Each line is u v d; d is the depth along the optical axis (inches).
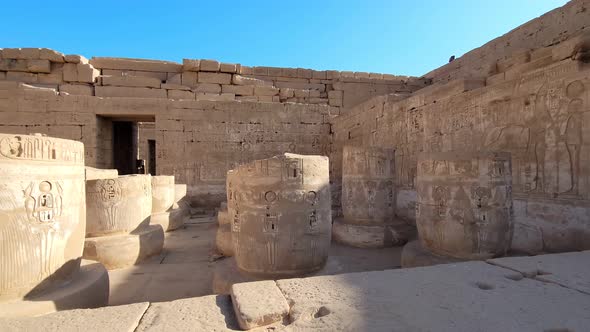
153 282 182.1
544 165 194.5
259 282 98.2
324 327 73.0
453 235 168.6
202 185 476.4
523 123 209.0
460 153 168.6
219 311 84.2
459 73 497.7
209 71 536.7
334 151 518.9
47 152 114.6
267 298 86.2
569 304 82.6
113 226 211.5
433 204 178.2
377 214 266.4
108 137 492.7
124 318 77.9
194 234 309.1
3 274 103.6
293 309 81.6
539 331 70.0
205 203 475.5
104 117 481.1
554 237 187.2
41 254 112.5
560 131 185.6
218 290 155.1
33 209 110.0
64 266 123.1
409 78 621.9
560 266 111.0
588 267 110.0
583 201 172.7
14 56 462.6
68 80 473.4
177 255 237.3
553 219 187.9
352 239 254.8
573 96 178.7
